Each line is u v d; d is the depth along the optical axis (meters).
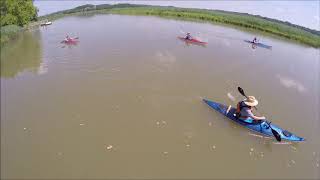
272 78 24.91
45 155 14.55
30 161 14.16
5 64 24.91
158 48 30.09
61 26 38.88
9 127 16.42
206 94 21.06
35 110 18.08
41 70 23.84
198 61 27.22
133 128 16.84
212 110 18.94
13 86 21.00
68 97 19.70
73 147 15.16
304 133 17.67
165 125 17.23
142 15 48.28
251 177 14.11
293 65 28.73
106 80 22.36
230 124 17.67
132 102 19.44
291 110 19.94
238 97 20.95
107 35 34.19
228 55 29.67
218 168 14.42
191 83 22.62
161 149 15.35
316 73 27.02
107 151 15.01
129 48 29.48
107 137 16.02
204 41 34.12
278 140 16.00
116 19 44.03
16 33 34.06
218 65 26.69
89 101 19.34
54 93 20.16
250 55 30.39
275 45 35.91
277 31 41.69
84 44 30.38
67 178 13.30
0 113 17.61
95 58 26.48
